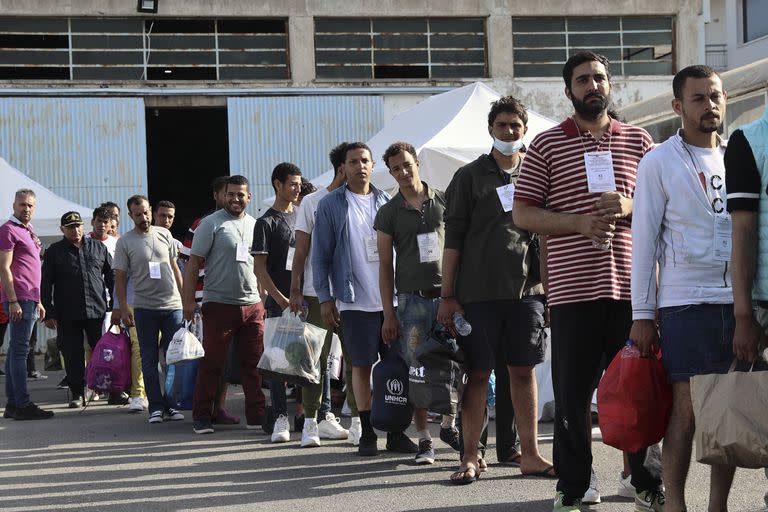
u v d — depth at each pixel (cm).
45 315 1034
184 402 905
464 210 559
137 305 920
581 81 465
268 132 1944
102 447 764
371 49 1984
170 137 2628
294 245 786
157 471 656
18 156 1867
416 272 634
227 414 879
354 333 679
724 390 380
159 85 1912
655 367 429
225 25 1950
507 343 568
